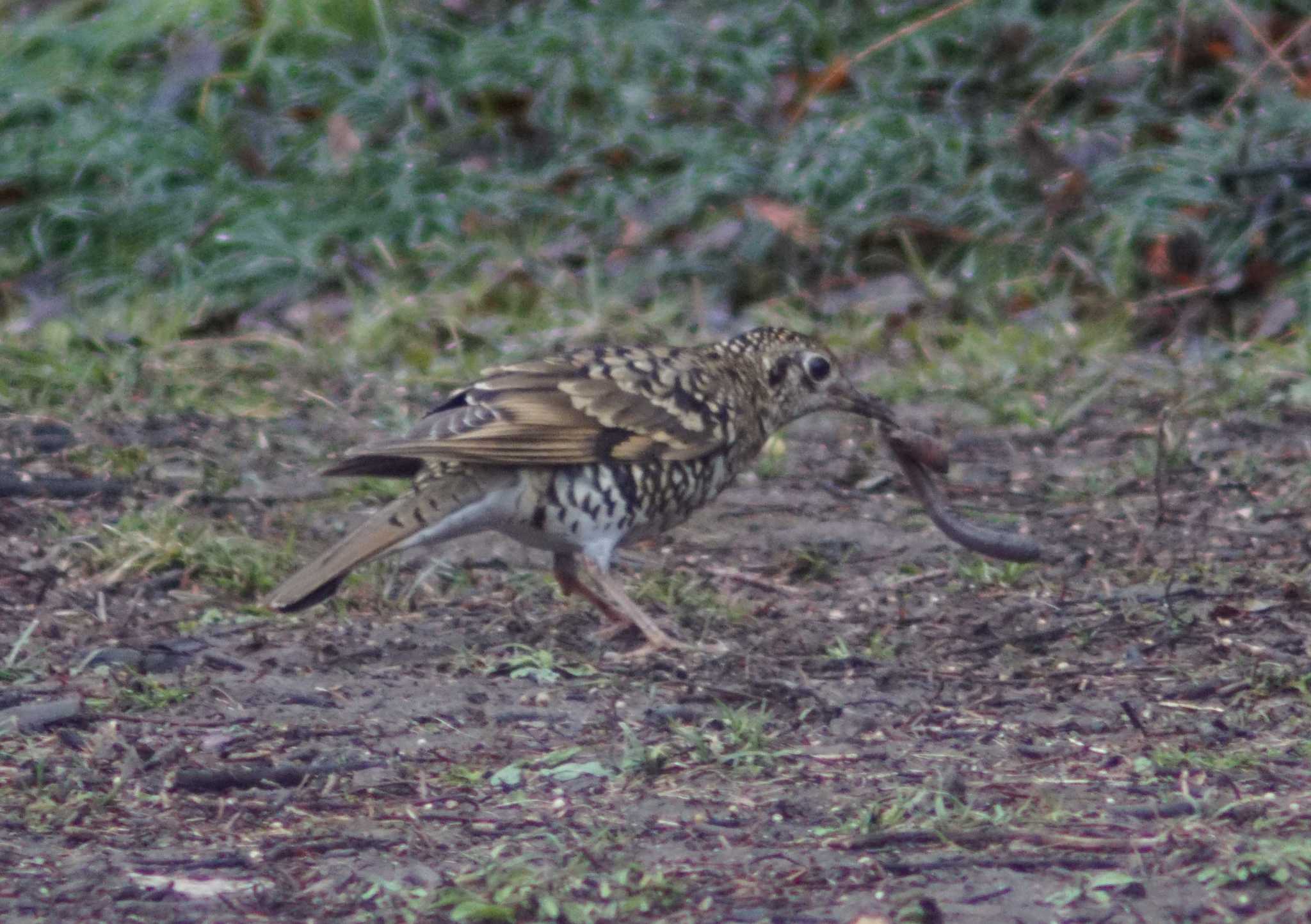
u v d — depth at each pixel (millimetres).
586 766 7250
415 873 6184
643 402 8992
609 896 5914
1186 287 16906
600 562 9023
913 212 18000
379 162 18766
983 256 17422
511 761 7398
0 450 12750
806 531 11320
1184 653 8703
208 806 6910
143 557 10227
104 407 13875
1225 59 19438
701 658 8750
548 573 10297
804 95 20094
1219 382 14727
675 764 7289
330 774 7242
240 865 6309
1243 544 10758
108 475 12227
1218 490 12047
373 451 8523
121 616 9508
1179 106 19328
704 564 10664
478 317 16688
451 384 14891
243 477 12281
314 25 20641
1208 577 9977
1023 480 12562
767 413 9672
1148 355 15984
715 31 20891
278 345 15836
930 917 5684
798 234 17641
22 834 6609
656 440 8969
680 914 5797
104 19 21156
